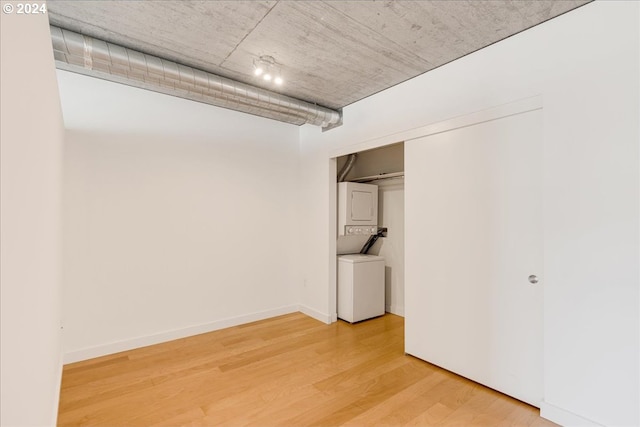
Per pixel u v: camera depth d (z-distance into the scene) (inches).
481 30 85.5
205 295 138.7
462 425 75.5
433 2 75.2
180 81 103.7
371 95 131.3
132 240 120.6
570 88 75.1
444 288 103.4
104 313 114.3
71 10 78.1
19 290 34.6
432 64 104.9
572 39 75.3
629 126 66.2
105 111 116.0
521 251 84.5
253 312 154.3
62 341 102.9
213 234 141.4
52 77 60.5
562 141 76.0
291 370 103.3
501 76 89.5
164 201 128.6
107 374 99.5
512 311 86.2
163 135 128.9
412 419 78.0
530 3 74.2
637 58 65.6
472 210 95.9
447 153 102.9
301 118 136.6
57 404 79.7
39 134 45.3
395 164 168.4
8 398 30.9
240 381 96.0
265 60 103.6
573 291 73.4
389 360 111.0
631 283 65.4
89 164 112.4
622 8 67.7
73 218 108.7
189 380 96.4
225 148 145.8
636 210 65.1
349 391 90.7
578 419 71.9
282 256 165.5
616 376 66.9
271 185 161.5
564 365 74.6
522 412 80.3
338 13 79.7
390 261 169.8
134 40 92.1
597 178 70.3
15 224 32.6
